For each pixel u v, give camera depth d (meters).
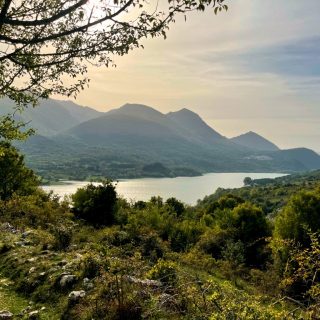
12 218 25.75
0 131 11.45
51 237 18.12
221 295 7.87
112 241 22.81
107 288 10.36
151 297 9.49
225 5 6.21
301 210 28.61
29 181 41.41
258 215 42.50
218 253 36.28
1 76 8.02
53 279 12.16
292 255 6.66
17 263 14.47
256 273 21.11
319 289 5.90
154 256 21.11
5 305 11.33
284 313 6.17
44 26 6.72
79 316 9.86
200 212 70.88
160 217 39.62
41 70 7.85
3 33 7.12
